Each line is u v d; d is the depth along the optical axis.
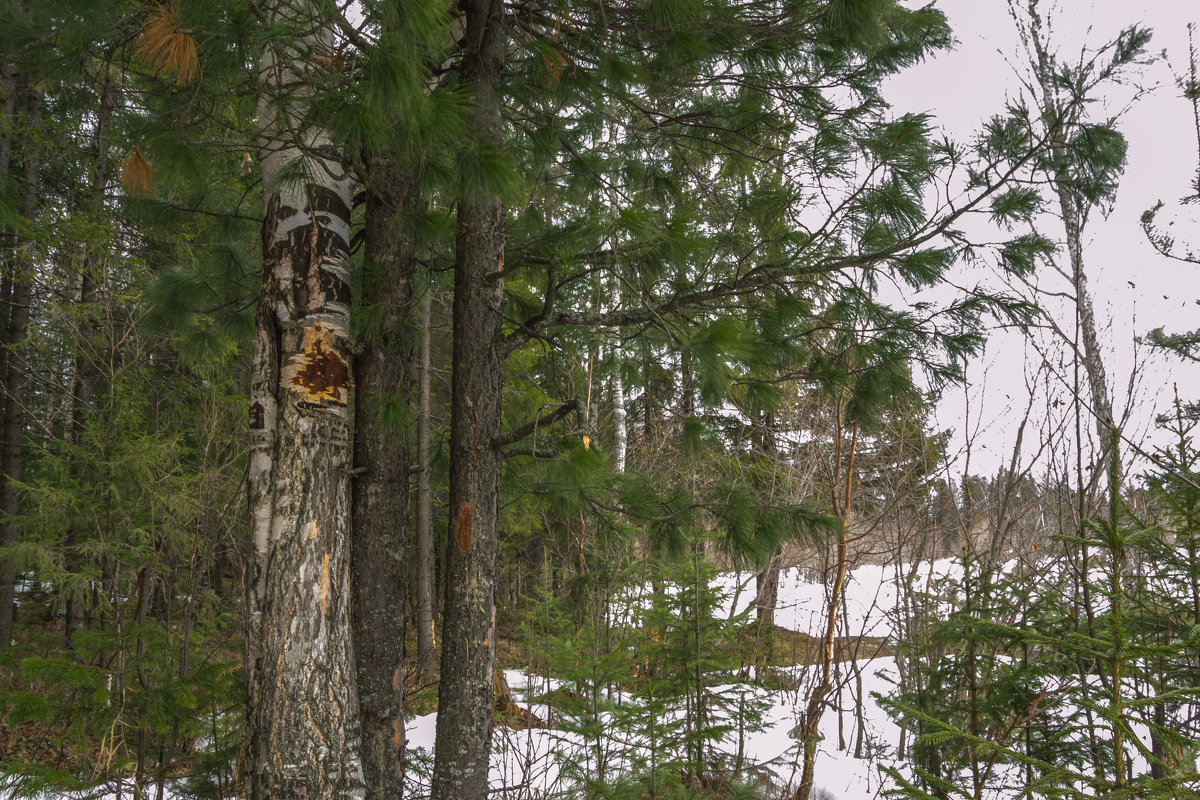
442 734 3.42
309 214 3.41
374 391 3.67
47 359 7.97
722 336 3.16
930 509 6.98
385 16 2.08
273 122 2.86
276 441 3.29
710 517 4.50
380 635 3.59
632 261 3.56
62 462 6.28
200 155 2.94
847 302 3.64
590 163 4.43
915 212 3.54
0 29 2.64
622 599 5.92
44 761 4.55
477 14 3.51
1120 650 2.13
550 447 3.54
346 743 3.18
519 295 5.00
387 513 3.67
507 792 4.61
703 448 4.41
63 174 8.81
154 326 4.70
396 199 3.61
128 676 3.96
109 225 7.00
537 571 9.37
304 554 3.19
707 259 3.99
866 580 10.05
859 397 3.91
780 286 3.77
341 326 3.45
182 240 7.38
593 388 7.93
